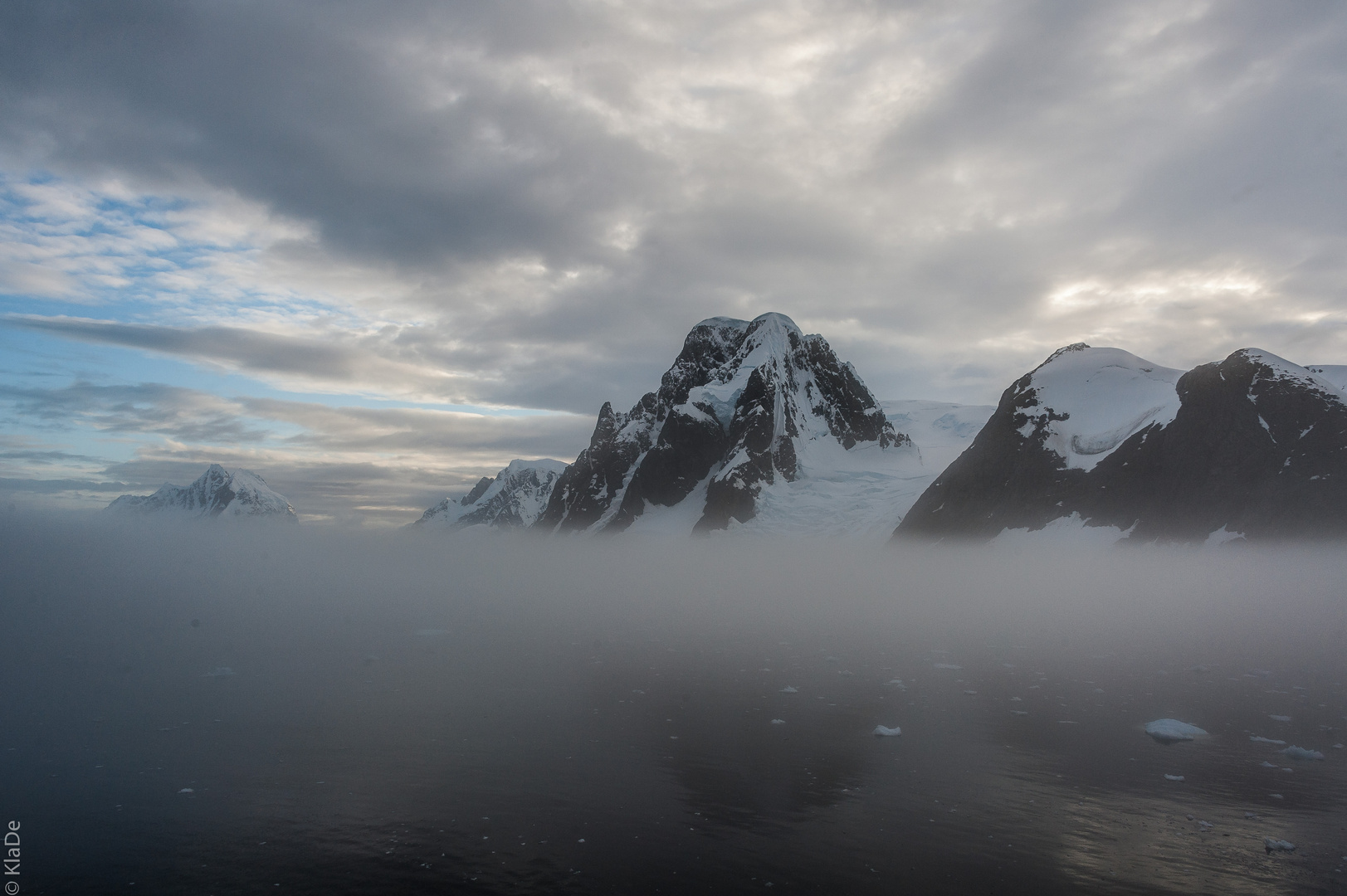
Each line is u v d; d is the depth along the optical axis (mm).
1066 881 13312
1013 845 14906
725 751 21594
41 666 35562
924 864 14062
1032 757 20844
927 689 30281
